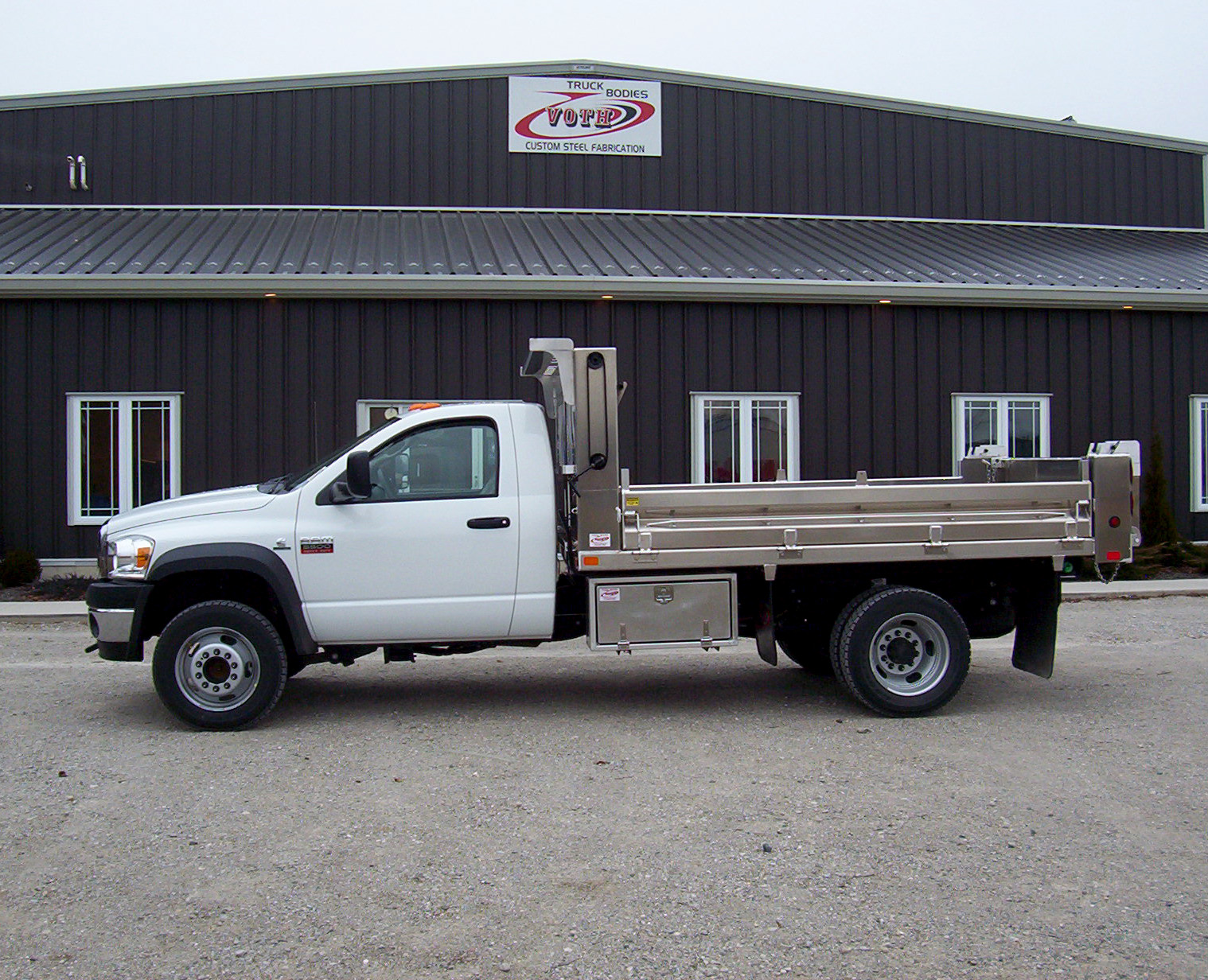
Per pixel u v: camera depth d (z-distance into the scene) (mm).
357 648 7168
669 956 3689
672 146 19578
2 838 4770
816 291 14797
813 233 18453
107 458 14172
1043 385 15773
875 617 6988
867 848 4664
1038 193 20844
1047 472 7828
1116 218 21203
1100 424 15898
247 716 6672
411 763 5969
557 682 8320
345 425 14352
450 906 4082
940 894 4191
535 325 14609
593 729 6750
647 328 14789
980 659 9273
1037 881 4316
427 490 7008
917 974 3562
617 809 5176
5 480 13992
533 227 17797
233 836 4809
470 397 14500
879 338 15344
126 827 4914
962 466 9062
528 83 19203
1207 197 21547
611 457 6883
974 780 5641
